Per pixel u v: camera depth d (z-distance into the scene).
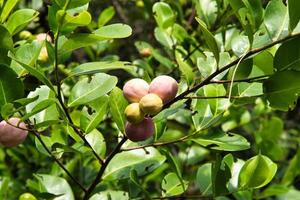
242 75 1.10
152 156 1.25
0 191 1.33
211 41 1.06
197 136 1.18
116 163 1.24
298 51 1.06
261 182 1.18
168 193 1.24
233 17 1.58
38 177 1.27
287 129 2.91
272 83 1.08
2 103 1.08
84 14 1.04
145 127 1.08
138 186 1.16
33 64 1.14
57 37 1.06
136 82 1.07
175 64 1.52
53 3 1.06
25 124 1.12
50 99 1.07
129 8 2.33
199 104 1.20
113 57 1.58
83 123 1.13
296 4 1.04
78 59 2.05
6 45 1.08
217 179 1.16
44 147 1.15
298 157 1.52
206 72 1.13
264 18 1.09
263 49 1.06
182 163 1.59
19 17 1.15
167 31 1.52
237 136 1.16
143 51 1.56
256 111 1.88
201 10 1.44
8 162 1.73
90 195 1.20
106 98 1.14
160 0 1.61
